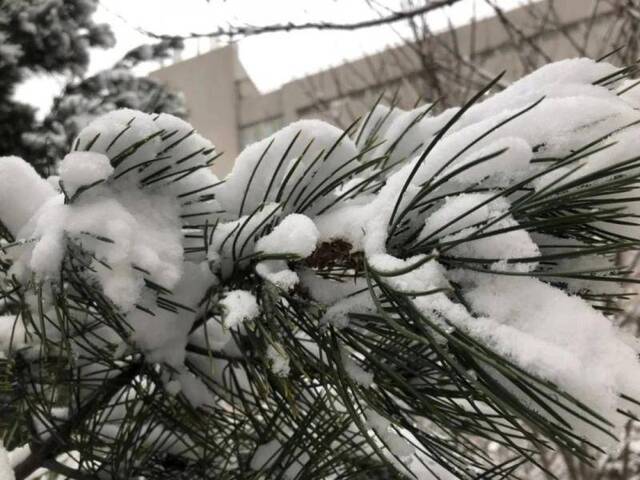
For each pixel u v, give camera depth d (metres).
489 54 2.38
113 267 0.39
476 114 0.44
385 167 0.51
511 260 0.34
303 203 0.43
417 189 0.38
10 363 0.46
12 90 1.84
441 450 0.46
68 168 0.39
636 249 0.33
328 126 0.46
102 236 0.38
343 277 0.41
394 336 0.39
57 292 0.41
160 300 0.45
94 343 0.51
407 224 0.39
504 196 0.37
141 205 0.42
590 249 0.34
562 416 0.34
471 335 0.32
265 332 0.38
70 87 1.92
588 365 0.30
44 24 1.88
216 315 0.48
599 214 0.35
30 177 0.45
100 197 0.41
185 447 0.60
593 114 0.36
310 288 0.42
